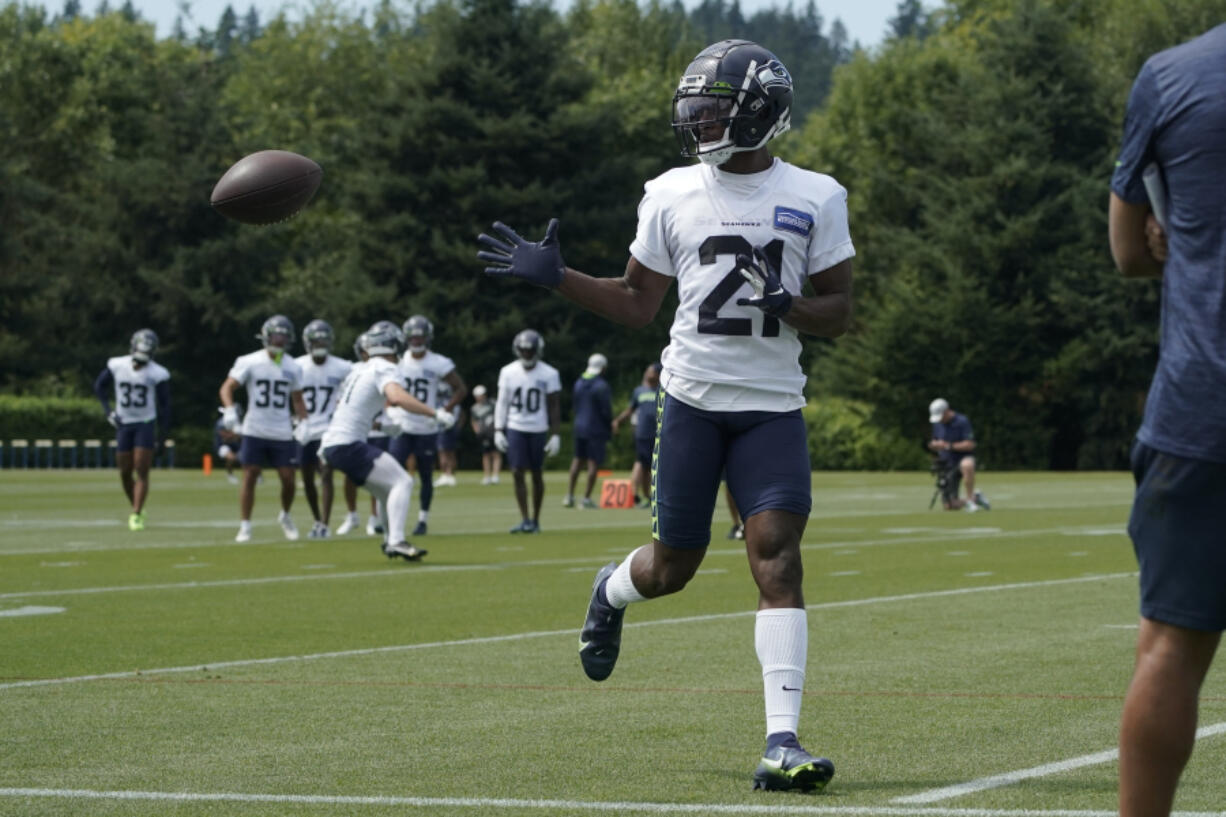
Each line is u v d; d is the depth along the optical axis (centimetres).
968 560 4712
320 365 5728
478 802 1581
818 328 1789
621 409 16462
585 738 1936
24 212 19725
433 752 1848
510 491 10169
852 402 17612
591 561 4666
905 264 17888
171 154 19238
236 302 19050
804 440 1806
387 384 4506
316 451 5728
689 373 1802
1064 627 3058
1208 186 1139
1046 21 17475
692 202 1819
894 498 9362
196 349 19112
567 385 17912
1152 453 1166
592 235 17875
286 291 19200
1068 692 2278
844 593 3722
